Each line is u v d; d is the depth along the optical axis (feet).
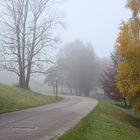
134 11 107.55
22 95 141.90
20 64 179.01
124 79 108.68
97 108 115.85
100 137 58.90
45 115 87.92
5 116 84.48
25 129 62.49
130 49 104.27
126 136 68.69
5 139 52.13
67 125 68.39
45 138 53.11
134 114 135.95
